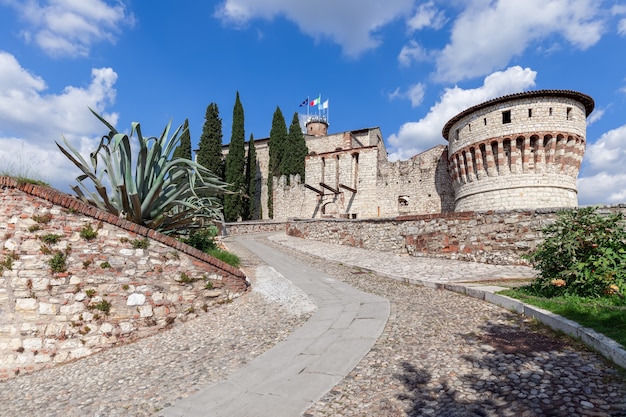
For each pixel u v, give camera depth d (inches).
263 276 474.0
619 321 181.2
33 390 233.0
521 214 483.8
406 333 222.1
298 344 230.2
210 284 352.8
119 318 300.2
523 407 123.3
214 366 213.3
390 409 134.5
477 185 1101.7
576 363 154.3
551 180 987.3
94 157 352.2
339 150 1638.8
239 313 331.0
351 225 784.9
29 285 281.1
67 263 291.4
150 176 387.5
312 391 159.0
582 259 252.7
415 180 1472.7
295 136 1867.6
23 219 288.7
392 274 456.8
